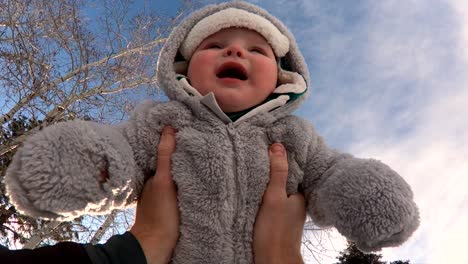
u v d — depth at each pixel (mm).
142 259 290
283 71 441
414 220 320
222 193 335
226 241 328
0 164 1236
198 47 428
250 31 422
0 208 1271
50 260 259
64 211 288
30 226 1441
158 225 320
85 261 266
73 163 290
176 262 322
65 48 1612
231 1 467
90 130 312
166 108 373
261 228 331
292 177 366
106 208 310
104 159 305
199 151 343
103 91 1590
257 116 378
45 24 1605
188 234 326
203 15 449
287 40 448
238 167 348
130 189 328
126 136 361
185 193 333
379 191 318
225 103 376
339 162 365
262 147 363
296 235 334
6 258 251
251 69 388
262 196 345
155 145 360
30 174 279
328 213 339
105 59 1586
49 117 1373
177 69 438
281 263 319
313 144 386
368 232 315
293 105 401
